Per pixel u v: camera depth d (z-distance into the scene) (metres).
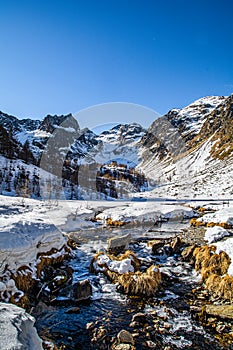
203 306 7.00
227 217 17.17
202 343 5.52
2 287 6.36
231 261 8.54
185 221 20.41
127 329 6.04
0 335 3.24
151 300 7.45
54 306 7.03
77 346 5.45
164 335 5.80
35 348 3.38
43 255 9.16
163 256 11.57
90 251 12.10
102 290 8.05
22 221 9.72
